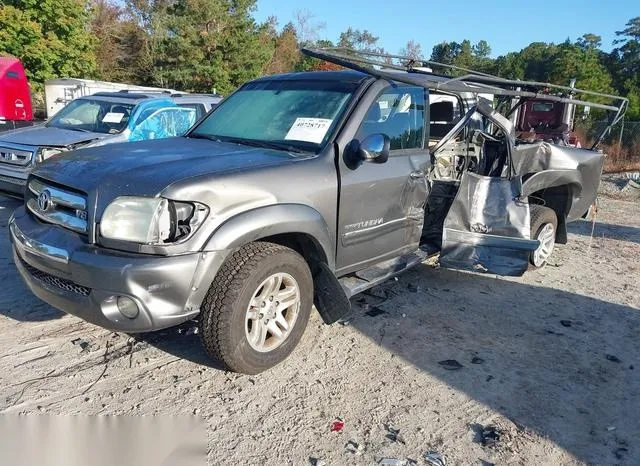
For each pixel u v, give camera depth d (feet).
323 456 9.69
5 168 26.23
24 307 14.69
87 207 10.68
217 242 10.50
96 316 10.52
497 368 13.14
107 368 12.06
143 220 10.14
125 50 128.88
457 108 18.74
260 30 128.16
